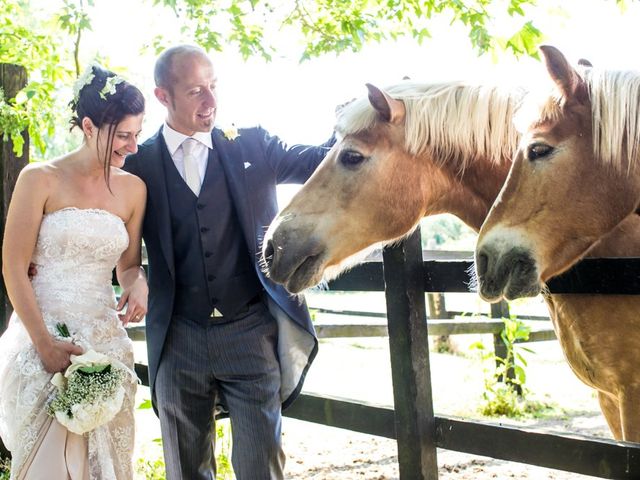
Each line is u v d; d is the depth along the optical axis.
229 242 2.70
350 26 5.18
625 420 2.54
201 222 2.67
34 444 2.47
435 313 7.84
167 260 2.69
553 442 2.36
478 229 2.86
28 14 6.28
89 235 2.57
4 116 4.06
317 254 2.66
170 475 2.72
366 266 2.89
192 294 2.69
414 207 2.73
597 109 2.19
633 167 2.22
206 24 5.50
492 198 2.75
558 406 5.71
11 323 2.70
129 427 2.68
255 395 2.64
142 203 2.73
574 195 2.23
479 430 2.56
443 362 7.75
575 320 2.61
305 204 2.69
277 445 2.65
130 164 2.77
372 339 9.67
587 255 2.56
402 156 2.71
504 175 2.70
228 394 2.70
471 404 5.79
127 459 2.67
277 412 2.67
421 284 2.71
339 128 2.73
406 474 2.68
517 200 2.29
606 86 2.19
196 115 2.64
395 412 2.70
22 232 2.51
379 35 5.41
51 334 2.54
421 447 2.64
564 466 2.34
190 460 2.71
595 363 2.61
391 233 2.70
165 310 2.70
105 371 2.43
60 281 2.60
